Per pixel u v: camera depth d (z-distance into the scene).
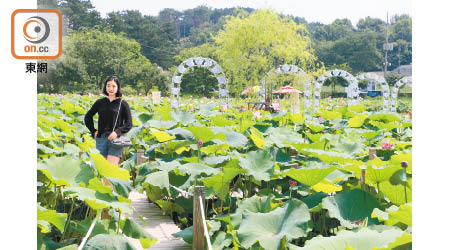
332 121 10.99
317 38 78.56
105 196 3.63
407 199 4.12
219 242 3.98
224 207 5.03
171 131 6.57
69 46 43.00
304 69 27.61
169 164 5.03
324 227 4.40
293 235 3.41
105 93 5.43
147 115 9.00
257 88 24.88
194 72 51.09
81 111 11.74
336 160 5.12
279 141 6.71
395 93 24.61
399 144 6.70
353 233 3.21
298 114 9.65
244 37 26.83
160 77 48.00
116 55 47.31
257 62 27.12
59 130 7.96
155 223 4.89
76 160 4.22
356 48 66.00
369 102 29.92
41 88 39.91
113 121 5.36
